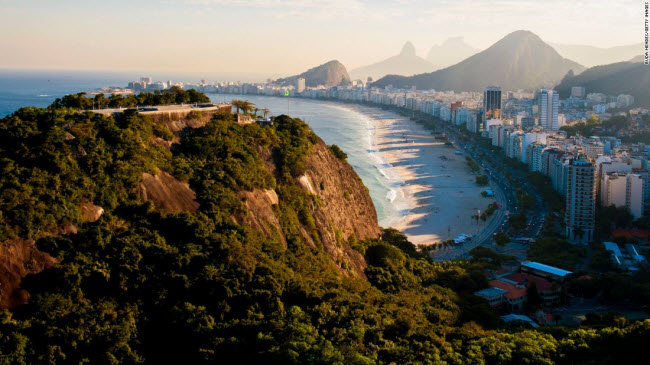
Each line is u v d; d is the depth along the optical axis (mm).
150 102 163000
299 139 166875
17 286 82125
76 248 89688
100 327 81062
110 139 110688
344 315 97250
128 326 83062
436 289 158125
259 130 153375
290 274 104438
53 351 75750
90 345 79125
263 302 94875
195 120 144625
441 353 96125
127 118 120875
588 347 109625
